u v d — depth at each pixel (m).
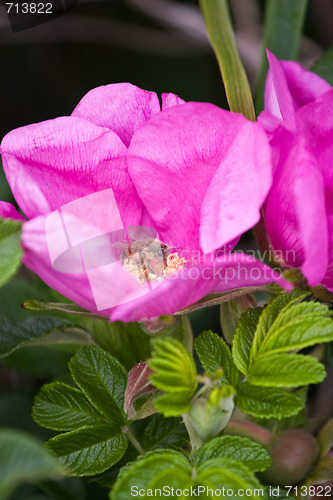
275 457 0.39
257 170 0.36
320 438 0.39
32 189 0.35
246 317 0.37
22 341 0.41
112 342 0.40
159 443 0.39
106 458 0.37
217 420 0.35
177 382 0.35
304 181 0.35
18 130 0.38
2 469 0.31
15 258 0.35
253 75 0.55
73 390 0.38
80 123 0.38
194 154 0.38
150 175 0.39
